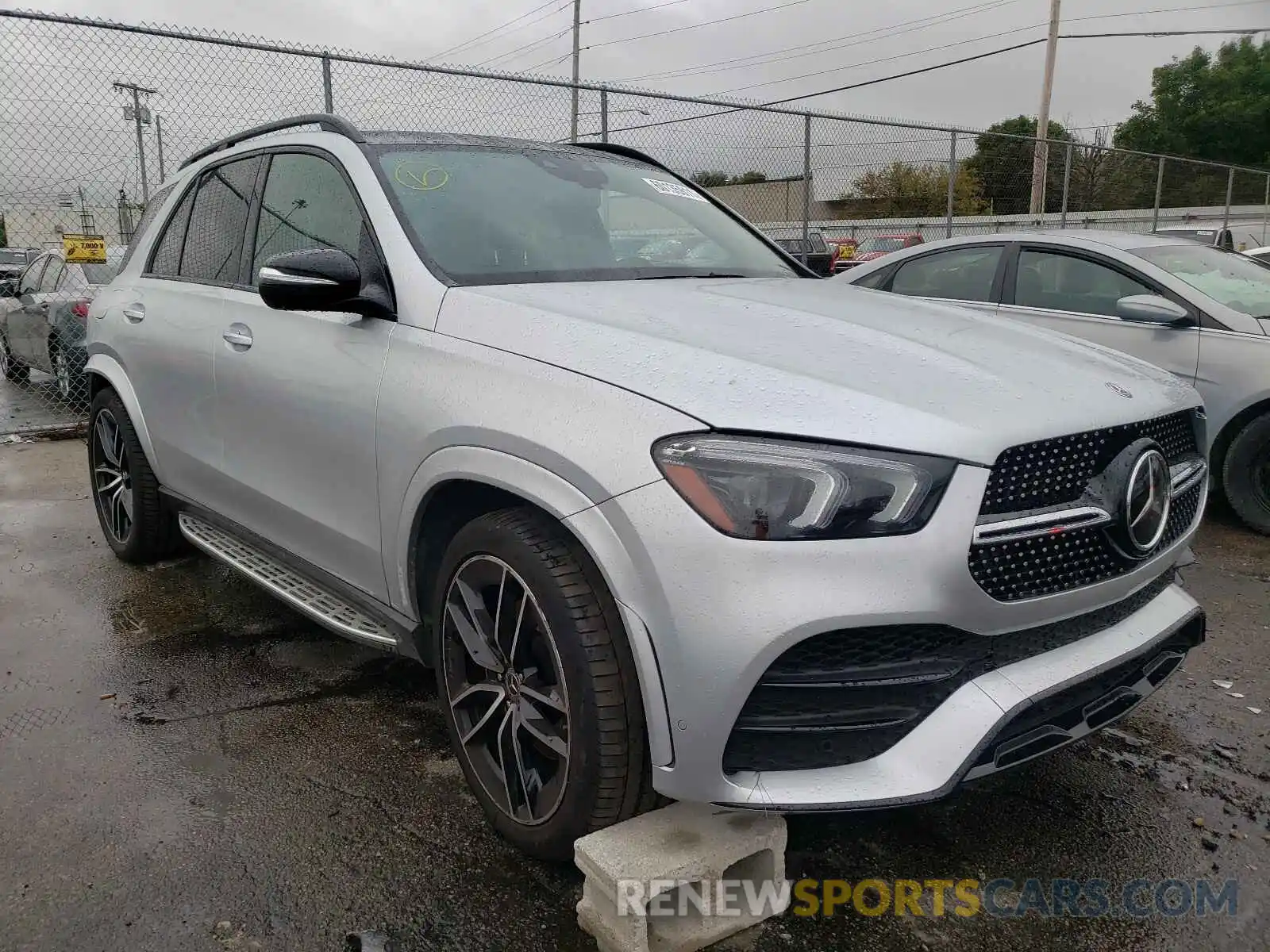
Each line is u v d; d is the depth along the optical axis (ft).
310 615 9.75
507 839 7.70
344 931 6.88
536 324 7.52
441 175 9.84
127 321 13.37
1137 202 51.80
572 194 10.59
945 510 6.05
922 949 6.86
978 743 6.18
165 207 13.75
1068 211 49.08
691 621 5.97
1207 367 16.94
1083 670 6.73
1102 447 6.88
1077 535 6.68
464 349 7.75
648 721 6.31
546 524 7.02
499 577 7.34
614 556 6.27
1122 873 7.72
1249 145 155.33
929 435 6.15
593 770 6.66
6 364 32.76
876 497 5.99
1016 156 41.14
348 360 8.84
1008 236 19.88
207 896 7.20
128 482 14.29
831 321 8.13
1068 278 18.90
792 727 6.16
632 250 10.28
